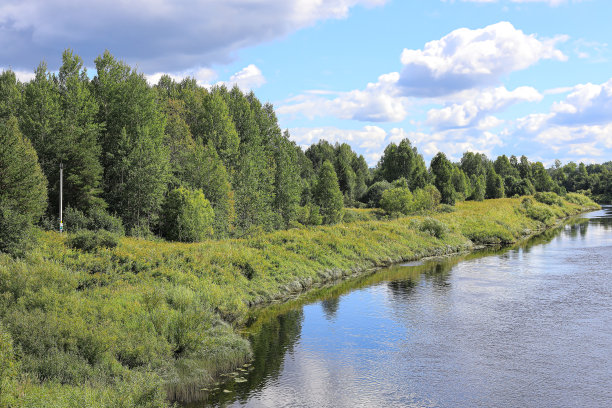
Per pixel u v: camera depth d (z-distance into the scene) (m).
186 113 67.88
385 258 37.66
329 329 19.45
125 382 11.30
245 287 24.88
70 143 41.41
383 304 23.67
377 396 12.90
